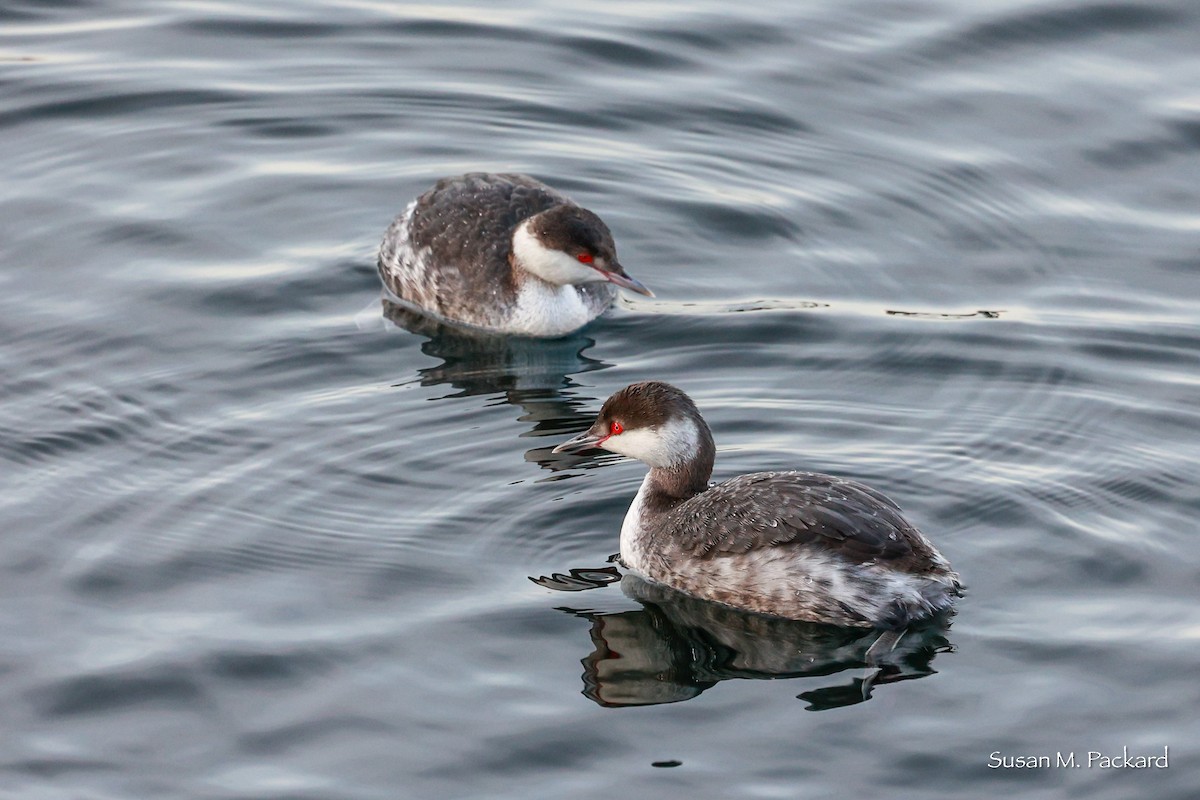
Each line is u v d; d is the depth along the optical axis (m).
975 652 12.28
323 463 14.77
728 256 18.47
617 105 20.89
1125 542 13.62
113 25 22.14
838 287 17.88
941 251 18.47
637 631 12.72
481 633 12.60
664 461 13.78
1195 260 18.23
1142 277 17.97
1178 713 11.62
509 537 13.85
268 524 13.90
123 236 18.31
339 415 15.58
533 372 16.66
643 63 21.56
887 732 11.50
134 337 16.61
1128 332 17.00
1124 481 14.53
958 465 14.79
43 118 20.28
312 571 13.32
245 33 22.14
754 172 19.81
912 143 20.16
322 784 11.04
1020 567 13.28
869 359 16.59
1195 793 10.91
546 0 22.84
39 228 18.33
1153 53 21.62
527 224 17.30
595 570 13.54
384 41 22.02
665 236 18.78
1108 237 18.62
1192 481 14.52
